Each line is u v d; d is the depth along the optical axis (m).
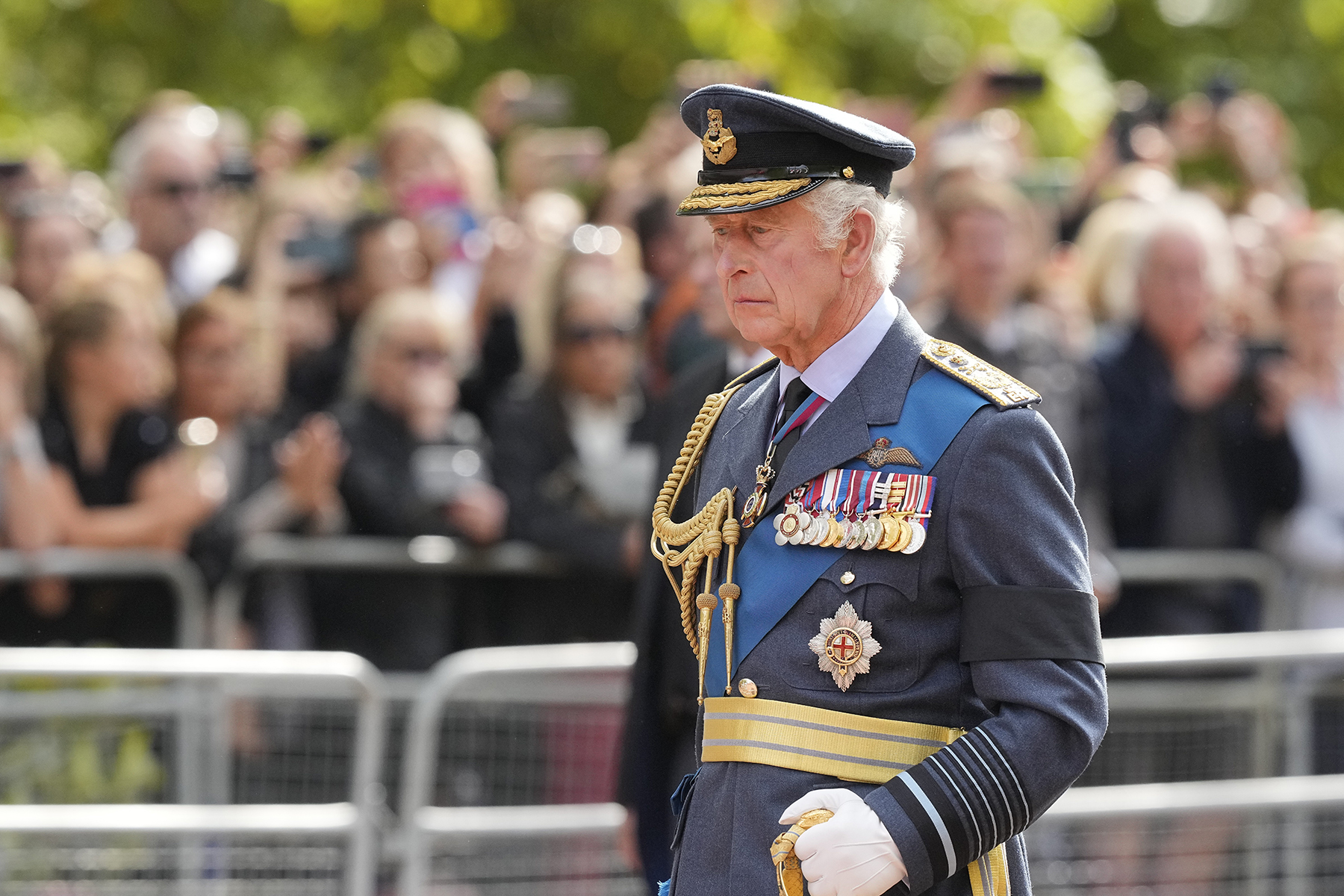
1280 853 18.20
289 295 21.52
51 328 18.92
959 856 8.61
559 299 19.89
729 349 14.13
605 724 17.70
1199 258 20.80
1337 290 21.48
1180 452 20.91
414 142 24.02
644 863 13.67
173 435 19.39
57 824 16.48
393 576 19.44
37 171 23.48
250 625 19.28
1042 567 8.86
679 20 39.16
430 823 17.14
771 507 9.37
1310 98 45.78
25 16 38.00
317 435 19.36
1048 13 40.38
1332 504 21.27
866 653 8.94
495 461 19.83
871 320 9.43
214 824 16.80
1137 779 18.36
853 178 9.13
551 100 27.77
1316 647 17.84
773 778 9.05
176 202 22.16
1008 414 9.05
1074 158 38.38
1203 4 46.59
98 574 18.81
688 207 9.22
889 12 39.34
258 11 39.44
